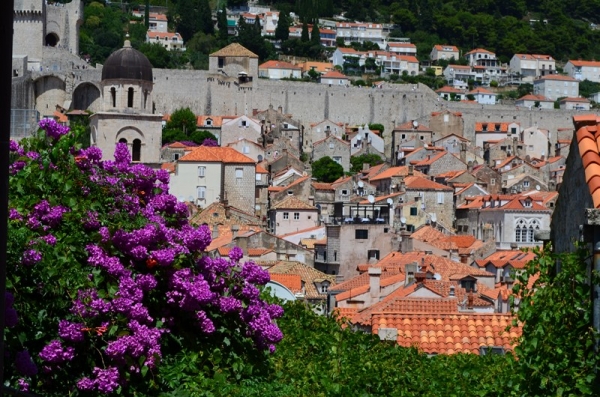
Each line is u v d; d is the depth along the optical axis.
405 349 57.16
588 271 38.03
